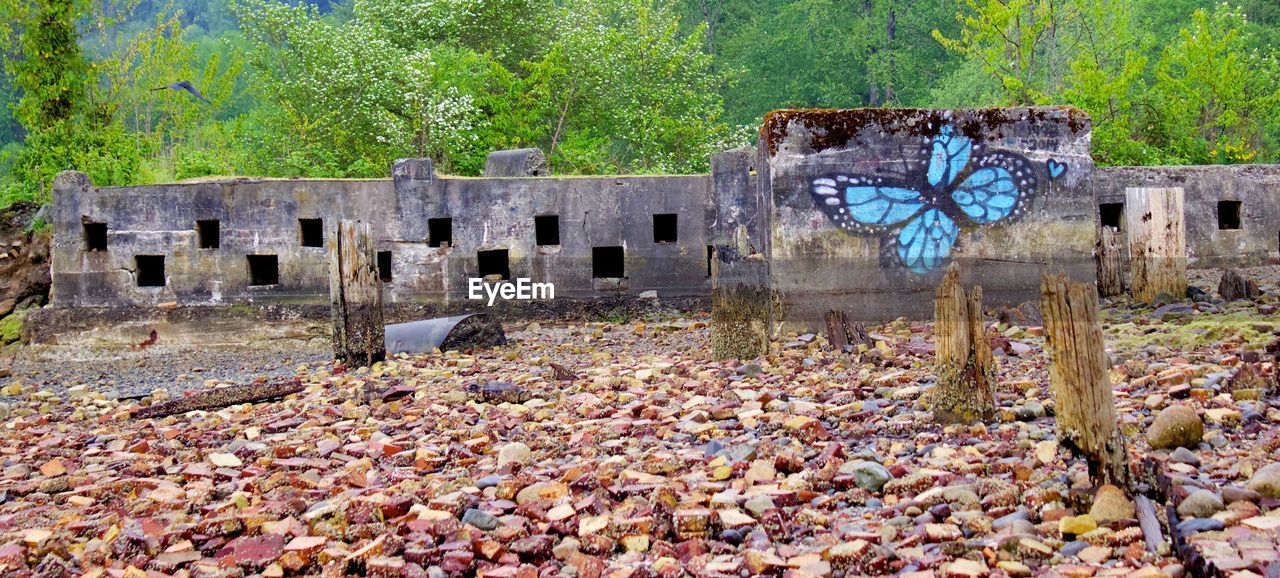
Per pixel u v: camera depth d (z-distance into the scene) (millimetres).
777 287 13938
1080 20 35344
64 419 11633
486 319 15531
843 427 8023
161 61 30500
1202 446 6676
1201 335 11133
